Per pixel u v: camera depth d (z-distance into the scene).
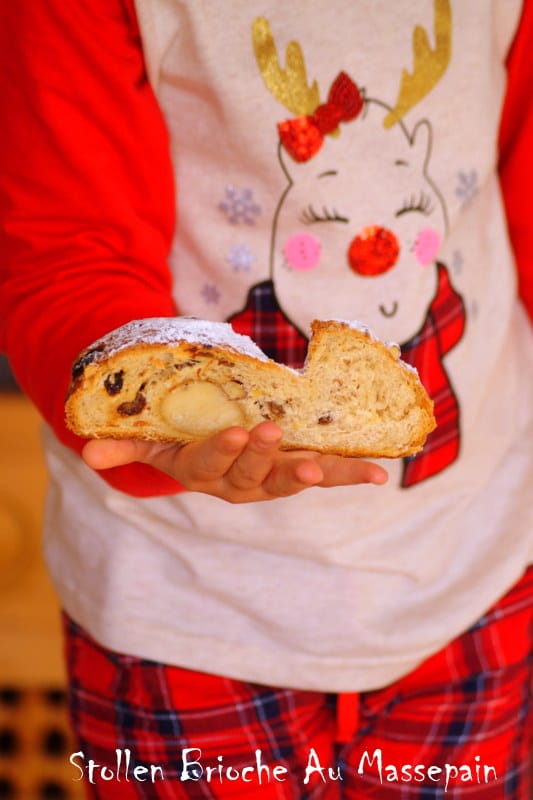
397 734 0.94
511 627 0.95
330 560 0.89
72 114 0.84
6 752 1.60
